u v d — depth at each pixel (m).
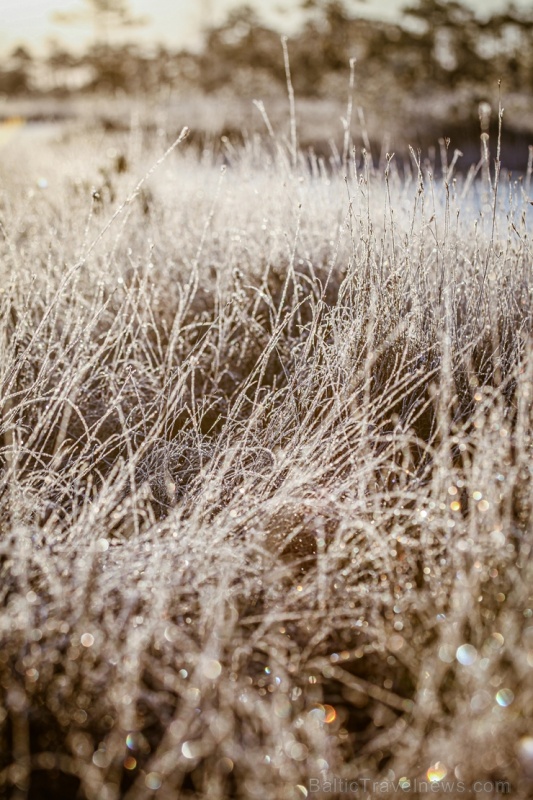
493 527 1.86
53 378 2.83
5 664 1.60
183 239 3.85
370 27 31.59
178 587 1.81
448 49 30.81
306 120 13.52
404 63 26.38
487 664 1.47
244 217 3.89
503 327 2.61
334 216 3.62
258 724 1.49
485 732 1.37
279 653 1.69
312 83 29.66
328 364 2.48
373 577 1.88
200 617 1.76
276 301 3.46
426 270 2.72
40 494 2.17
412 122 13.15
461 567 1.79
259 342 3.20
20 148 9.21
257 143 4.62
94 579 1.76
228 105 16.52
